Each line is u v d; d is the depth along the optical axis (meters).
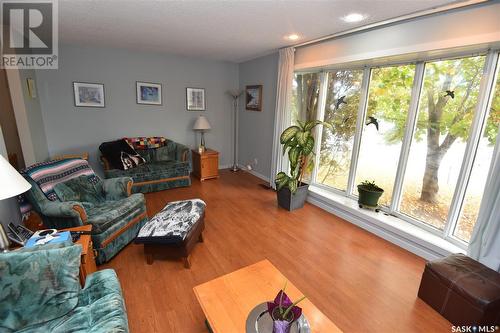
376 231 2.89
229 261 2.38
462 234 2.34
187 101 5.00
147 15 2.45
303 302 1.43
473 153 2.20
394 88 2.80
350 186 3.43
